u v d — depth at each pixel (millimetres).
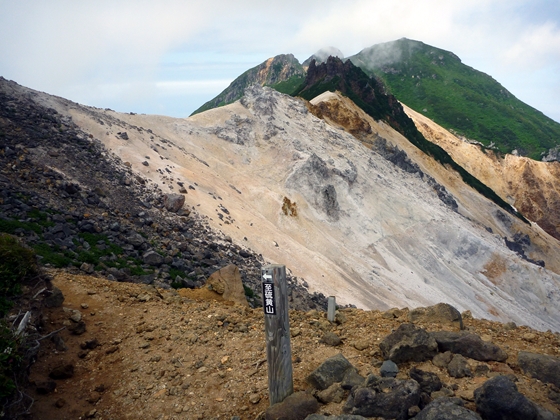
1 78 41188
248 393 6930
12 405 6098
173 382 7395
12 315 7496
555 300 73312
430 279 60406
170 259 22203
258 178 60062
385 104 131875
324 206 61219
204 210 39062
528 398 5652
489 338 8453
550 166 157500
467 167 154875
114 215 25641
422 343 7219
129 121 55281
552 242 125625
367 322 9664
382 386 5883
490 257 75062
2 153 25391
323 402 6199
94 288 11242
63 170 27859
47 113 37688
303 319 10133
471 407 5641
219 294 13266
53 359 7977
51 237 18219
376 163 84250
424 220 73125
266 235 43906
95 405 6953
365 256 56812
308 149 69062
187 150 57531
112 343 8742
